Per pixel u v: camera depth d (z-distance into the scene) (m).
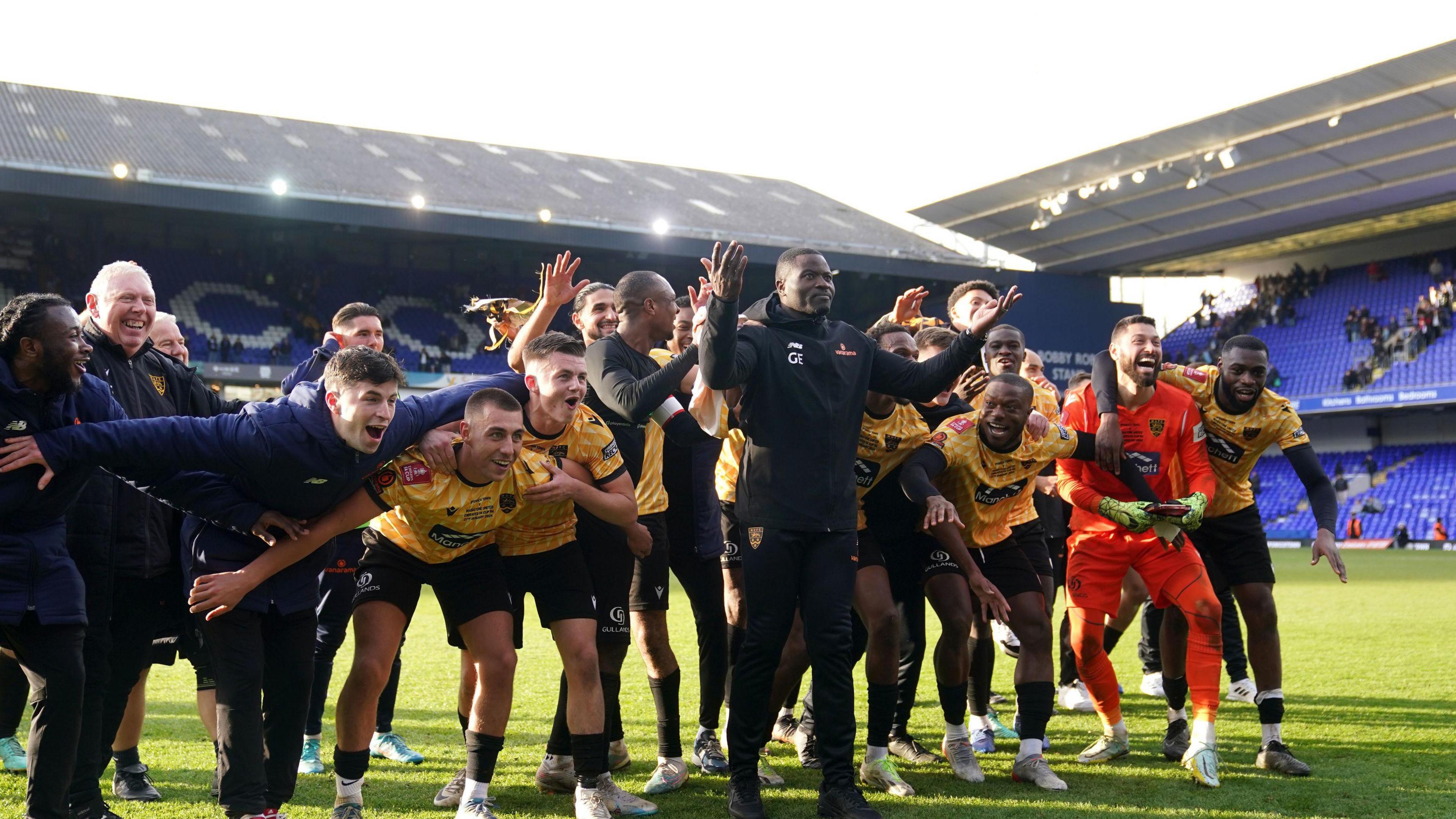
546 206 28.28
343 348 4.79
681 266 34.06
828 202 37.53
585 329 4.79
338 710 3.71
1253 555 4.78
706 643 4.73
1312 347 33.09
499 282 33.28
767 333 3.97
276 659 3.58
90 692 3.63
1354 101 23.41
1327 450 34.44
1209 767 4.28
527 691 6.55
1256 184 28.11
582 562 4.09
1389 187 27.19
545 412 3.85
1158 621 6.50
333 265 31.25
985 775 4.52
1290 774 4.46
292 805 4.01
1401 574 17.91
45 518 3.31
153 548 3.91
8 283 26.53
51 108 27.44
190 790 4.21
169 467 3.28
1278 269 36.59
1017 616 4.50
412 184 27.61
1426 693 6.41
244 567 3.51
